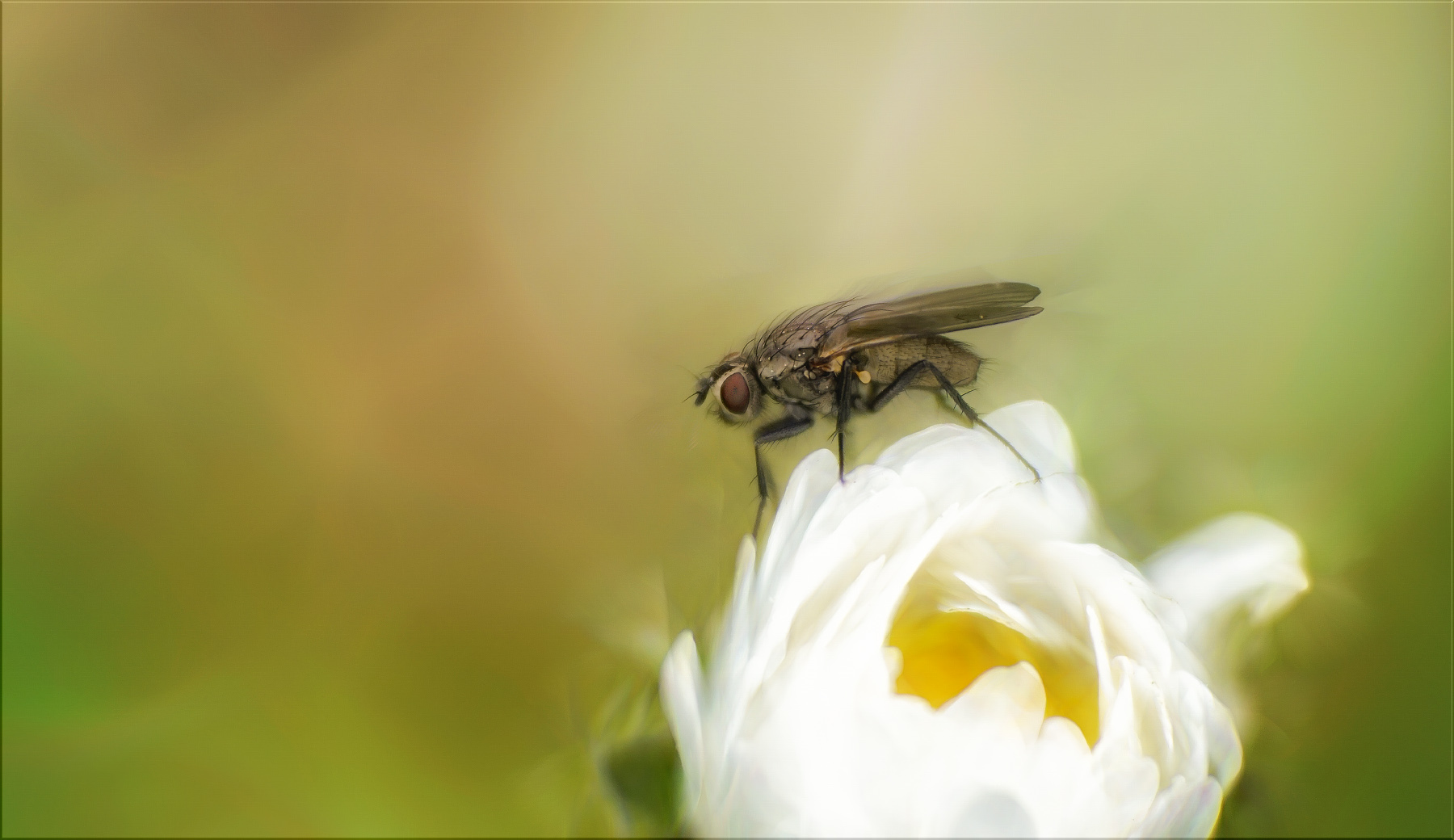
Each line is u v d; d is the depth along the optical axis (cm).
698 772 7
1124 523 7
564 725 7
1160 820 7
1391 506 7
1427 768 7
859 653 7
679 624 7
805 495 7
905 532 7
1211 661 7
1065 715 7
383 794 7
